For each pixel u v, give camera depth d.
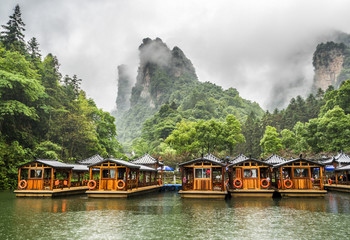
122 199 23.36
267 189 24.89
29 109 37.31
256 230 12.16
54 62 54.81
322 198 24.27
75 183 29.38
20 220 14.19
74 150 50.81
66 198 23.94
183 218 14.94
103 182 24.44
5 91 36.50
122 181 24.20
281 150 64.56
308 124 59.53
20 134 40.03
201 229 12.34
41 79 47.62
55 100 48.00
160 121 126.38
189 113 146.38
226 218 14.98
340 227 12.77
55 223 13.46
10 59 36.31
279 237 11.00
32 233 11.47
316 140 57.53
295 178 25.28
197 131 68.56
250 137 91.06
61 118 46.28
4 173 33.16
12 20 45.50
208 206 19.56
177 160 56.69
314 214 16.25
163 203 21.19
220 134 68.06
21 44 46.28
